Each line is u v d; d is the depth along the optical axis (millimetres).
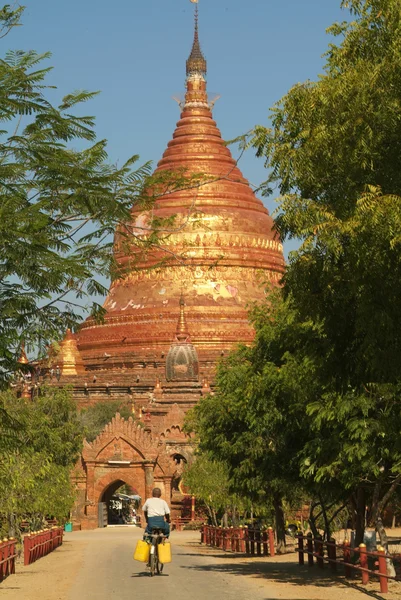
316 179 24812
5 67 25641
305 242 23703
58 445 59719
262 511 69688
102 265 26266
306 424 39844
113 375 151750
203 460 75500
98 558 49594
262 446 46469
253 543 52781
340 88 24031
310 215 24125
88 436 128750
